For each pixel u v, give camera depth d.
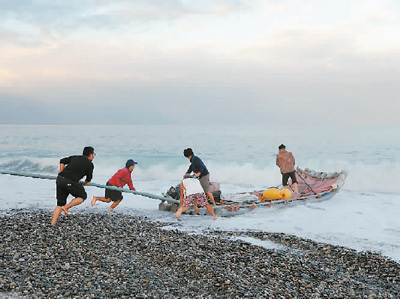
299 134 60.38
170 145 40.91
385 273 6.17
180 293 4.94
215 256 6.57
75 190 8.07
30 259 5.62
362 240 8.14
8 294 4.36
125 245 6.86
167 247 6.90
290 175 13.23
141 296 4.67
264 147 37.12
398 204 12.48
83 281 4.96
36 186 15.62
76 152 34.31
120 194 10.45
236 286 5.24
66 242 6.66
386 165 22.17
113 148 37.72
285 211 11.16
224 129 92.25
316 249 7.33
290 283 5.56
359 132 66.31
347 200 13.24
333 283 5.67
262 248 7.25
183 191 10.02
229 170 21.66
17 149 36.56
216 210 10.41
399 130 75.81
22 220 8.12
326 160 25.16
